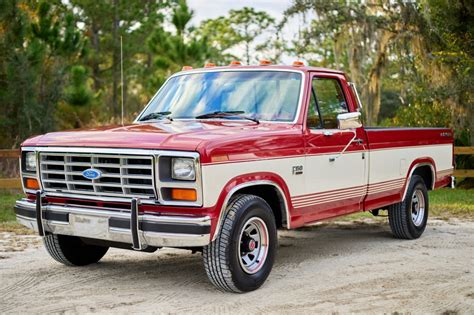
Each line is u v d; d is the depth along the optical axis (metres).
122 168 5.32
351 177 6.99
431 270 6.64
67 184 5.66
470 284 6.08
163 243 5.19
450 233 8.96
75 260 6.66
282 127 6.16
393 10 16.48
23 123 17.58
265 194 6.21
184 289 5.86
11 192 13.26
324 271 6.60
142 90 33.53
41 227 5.83
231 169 5.35
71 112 21.67
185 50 25.34
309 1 15.93
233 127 5.87
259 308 5.26
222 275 5.48
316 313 5.14
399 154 7.91
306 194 6.29
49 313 5.13
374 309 5.26
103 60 34.41
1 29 16.59
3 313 5.13
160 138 5.28
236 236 5.46
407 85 17.09
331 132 6.64
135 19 34.75
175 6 36.50
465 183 16.20
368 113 16.86
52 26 20.14
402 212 8.23
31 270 6.57
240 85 6.65
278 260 7.16
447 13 16.08
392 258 7.25
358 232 9.10
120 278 6.27
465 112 15.64
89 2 32.66
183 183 5.11
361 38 16.39
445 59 15.45
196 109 6.60
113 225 5.36
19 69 16.62
